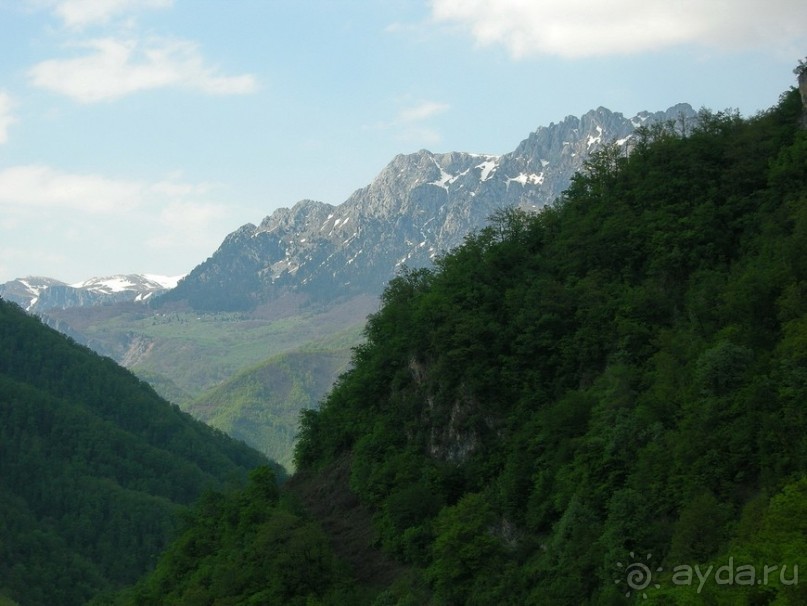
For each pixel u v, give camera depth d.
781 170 94.62
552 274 107.19
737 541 61.91
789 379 69.88
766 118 106.00
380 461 105.00
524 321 100.38
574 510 76.38
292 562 93.06
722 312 84.50
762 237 91.56
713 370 74.75
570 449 84.19
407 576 89.12
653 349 89.31
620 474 77.69
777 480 65.31
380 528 97.06
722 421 72.38
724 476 69.62
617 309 95.31
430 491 95.31
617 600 66.56
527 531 84.50
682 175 104.31
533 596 75.19
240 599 93.94
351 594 89.88
